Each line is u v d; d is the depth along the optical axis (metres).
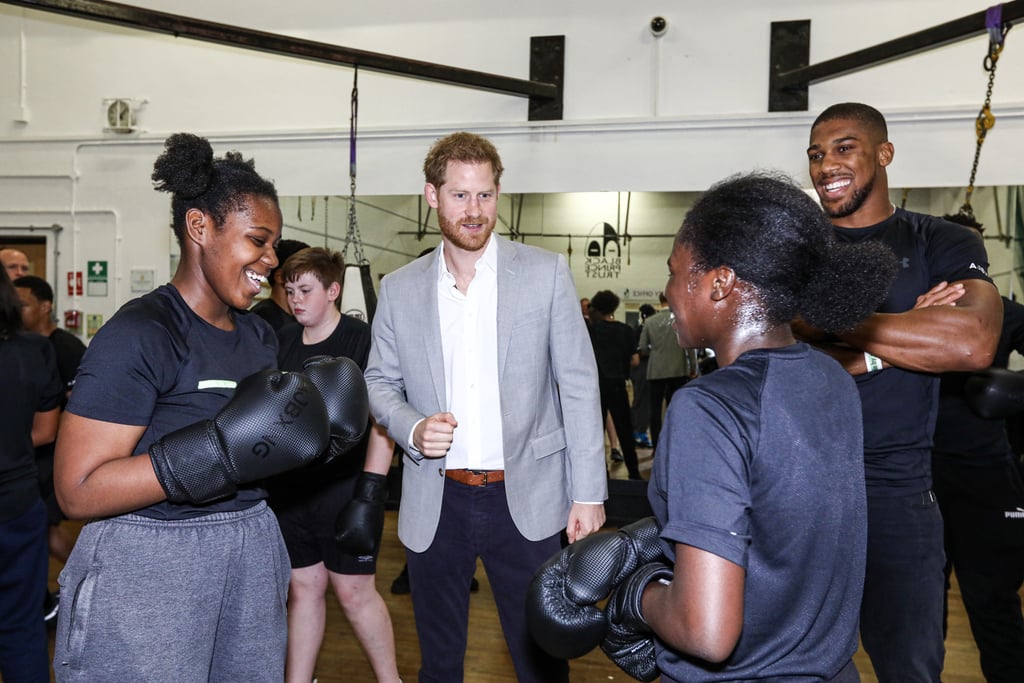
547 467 1.92
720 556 0.90
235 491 1.33
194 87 5.21
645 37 4.65
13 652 2.11
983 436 2.25
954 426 2.27
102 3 3.23
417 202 4.96
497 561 1.91
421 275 1.99
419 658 2.91
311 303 2.60
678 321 1.09
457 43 4.87
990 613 2.25
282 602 1.52
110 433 1.27
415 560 1.94
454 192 1.85
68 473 1.25
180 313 1.41
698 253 1.04
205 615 1.35
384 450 2.18
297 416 1.31
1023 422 3.55
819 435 0.99
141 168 5.30
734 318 1.04
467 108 4.89
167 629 1.30
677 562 0.95
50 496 3.17
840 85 4.40
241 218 1.39
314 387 1.38
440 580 1.92
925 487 1.64
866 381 1.65
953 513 2.31
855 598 1.03
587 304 4.81
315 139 5.06
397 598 3.56
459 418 1.92
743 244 1.00
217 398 1.41
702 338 1.08
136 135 5.27
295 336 2.73
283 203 5.11
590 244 4.76
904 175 4.34
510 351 1.88
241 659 1.43
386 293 2.04
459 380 1.93
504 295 1.90
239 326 1.54
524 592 1.89
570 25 4.73
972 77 4.25
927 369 1.58
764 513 0.96
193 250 1.42
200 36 3.52
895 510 1.61
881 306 1.74
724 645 0.90
